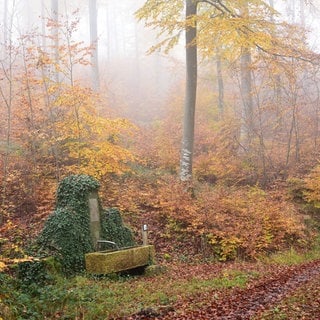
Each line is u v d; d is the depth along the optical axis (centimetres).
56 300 834
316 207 1884
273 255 1450
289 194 1966
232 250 1431
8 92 2222
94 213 1244
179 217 1563
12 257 1120
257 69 2253
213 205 1622
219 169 2148
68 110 1731
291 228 1606
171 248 1455
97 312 783
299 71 2459
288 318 703
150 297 895
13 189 1560
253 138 2367
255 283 1014
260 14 1852
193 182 1805
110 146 1603
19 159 1678
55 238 1114
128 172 1953
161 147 2400
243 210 1634
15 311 720
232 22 1639
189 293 931
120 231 1318
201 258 1412
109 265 1104
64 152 1811
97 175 1609
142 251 1211
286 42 1931
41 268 1013
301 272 1134
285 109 2320
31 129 1717
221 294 908
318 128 2527
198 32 1764
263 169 2138
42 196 1546
